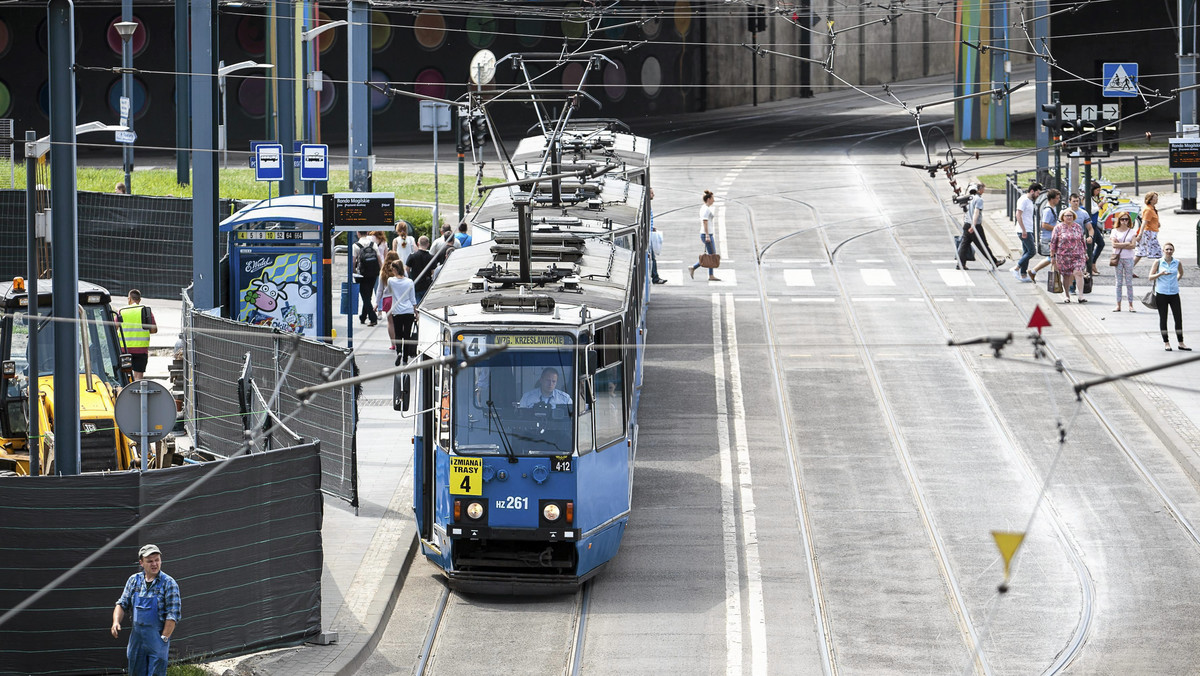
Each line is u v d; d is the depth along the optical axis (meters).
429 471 61.78
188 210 120.56
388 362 99.44
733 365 97.50
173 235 121.44
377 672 51.81
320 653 52.03
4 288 72.19
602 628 56.59
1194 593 58.81
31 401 59.69
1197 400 84.38
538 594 60.31
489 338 59.16
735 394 91.12
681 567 63.22
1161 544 64.38
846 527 67.75
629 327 67.38
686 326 108.06
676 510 70.69
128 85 144.25
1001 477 74.12
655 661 53.12
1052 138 160.38
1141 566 61.88
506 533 58.69
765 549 65.25
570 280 65.00
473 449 58.91
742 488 73.81
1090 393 88.19
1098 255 120.38
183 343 88.12
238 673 48.34
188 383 85.56
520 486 58.66
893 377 93.25
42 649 48.31
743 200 166.88
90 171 187.25
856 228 147.75
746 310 113.06
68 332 58.31
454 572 60.19
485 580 60.19
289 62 157.62
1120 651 53.19
